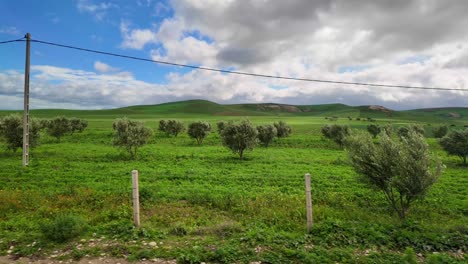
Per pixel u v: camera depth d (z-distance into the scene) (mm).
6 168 23750
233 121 35312
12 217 11898
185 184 19625
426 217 13828
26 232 9867
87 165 26516
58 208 13375
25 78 23812
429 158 12469
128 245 8617
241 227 10414
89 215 12219
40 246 8531
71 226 9289
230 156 35344
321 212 13219
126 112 184125
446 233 10008
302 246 8828
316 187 19641
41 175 21266
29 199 14570
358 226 10297
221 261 7699
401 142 13445
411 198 12969
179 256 7863
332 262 7805
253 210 13633
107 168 25281
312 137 62562
